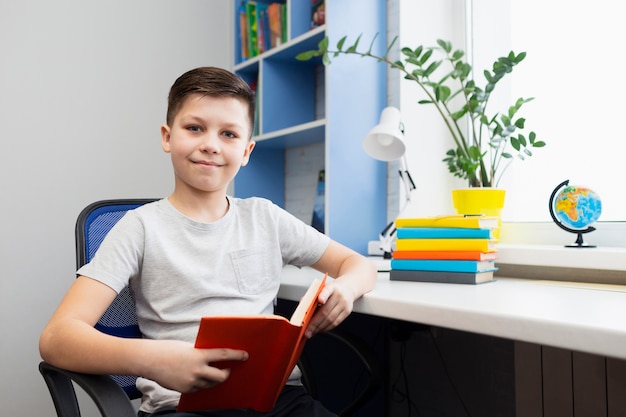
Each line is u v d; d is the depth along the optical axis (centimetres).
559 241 162
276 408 99
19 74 203
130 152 223
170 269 105
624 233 148
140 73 227
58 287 207
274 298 121
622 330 69
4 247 198
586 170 160
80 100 214
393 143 165
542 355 155
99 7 219
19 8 204
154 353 82
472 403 185
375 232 199
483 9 193
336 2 192
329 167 190
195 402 88
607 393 143
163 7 234
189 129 110
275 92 227
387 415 204
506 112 185
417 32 197
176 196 114
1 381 196
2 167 199
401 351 209
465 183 198
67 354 85
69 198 210
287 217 124
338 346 179
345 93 194
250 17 238
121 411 79
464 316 89
